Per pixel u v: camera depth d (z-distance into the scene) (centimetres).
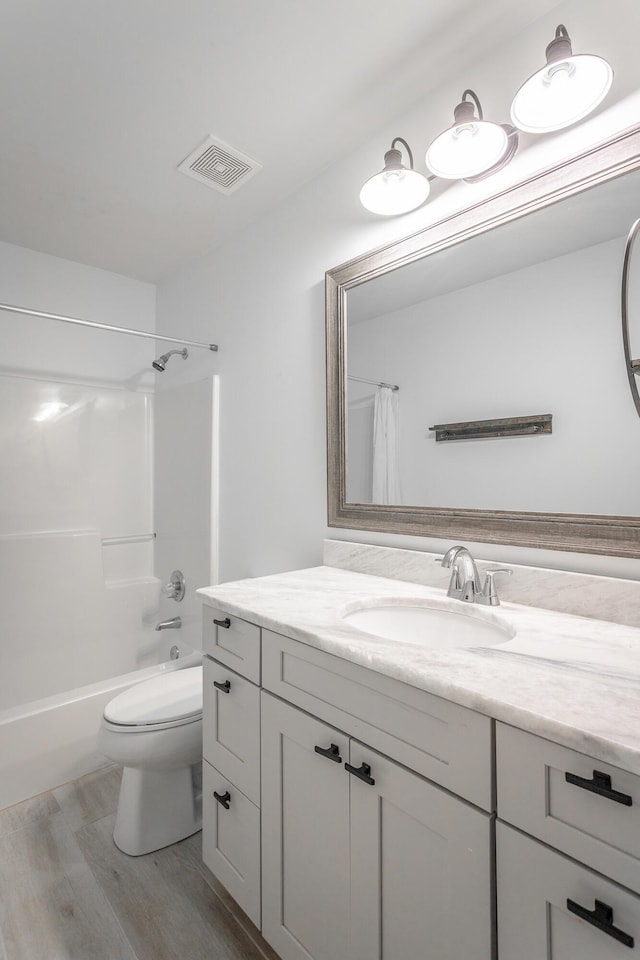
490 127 117
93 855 159
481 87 134
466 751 77
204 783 140
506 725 72
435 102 145
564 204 119
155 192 194
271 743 116
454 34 126
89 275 263
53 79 139
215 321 238
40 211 209
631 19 109
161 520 275
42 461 245
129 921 135
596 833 64
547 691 74
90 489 261
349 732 96
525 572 124
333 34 126
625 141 108
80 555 240
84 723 201
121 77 139
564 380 119
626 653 90
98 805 184
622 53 110
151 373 287
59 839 166
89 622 242
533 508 124
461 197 140
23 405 240
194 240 233
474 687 76
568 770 66
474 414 136
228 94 145
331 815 100
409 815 85
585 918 63
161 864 155
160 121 156
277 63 135
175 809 166
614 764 60
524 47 125
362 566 163
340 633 102
